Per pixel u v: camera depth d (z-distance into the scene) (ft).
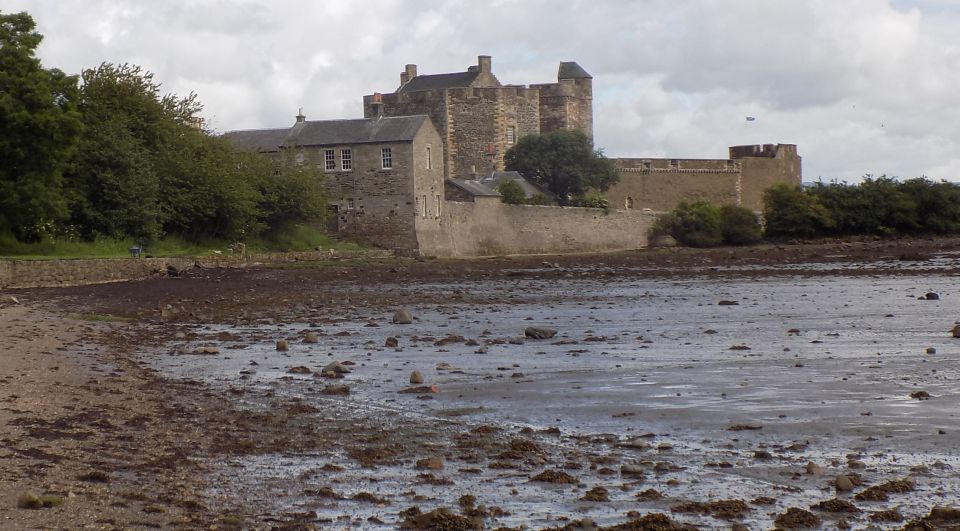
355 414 51.11
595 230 293.02
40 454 40.52
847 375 59.31
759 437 44.39
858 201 296.92
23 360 67.67
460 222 269.85
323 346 79.46
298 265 201.46
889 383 56.18
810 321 91.35
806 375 59.82
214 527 31.86
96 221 183.32
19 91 157.58
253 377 63.31
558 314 104.83
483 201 275.59
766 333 82.43
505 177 321.52
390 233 255.29
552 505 34.81
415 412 51.62
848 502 34.12
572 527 32.27
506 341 80.33
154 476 38.11
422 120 258.98
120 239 185.37
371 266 205.46
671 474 38.65
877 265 189.57
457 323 96.68
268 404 53.72
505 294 135.85
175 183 205.05
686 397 54.03
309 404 53.83
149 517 32.71
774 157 395.34
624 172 358.23
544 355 71.82
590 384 58.90
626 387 57.57
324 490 36.14
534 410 51.72
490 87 349.82
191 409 51.98
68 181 180.96
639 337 81.66
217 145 223.51
